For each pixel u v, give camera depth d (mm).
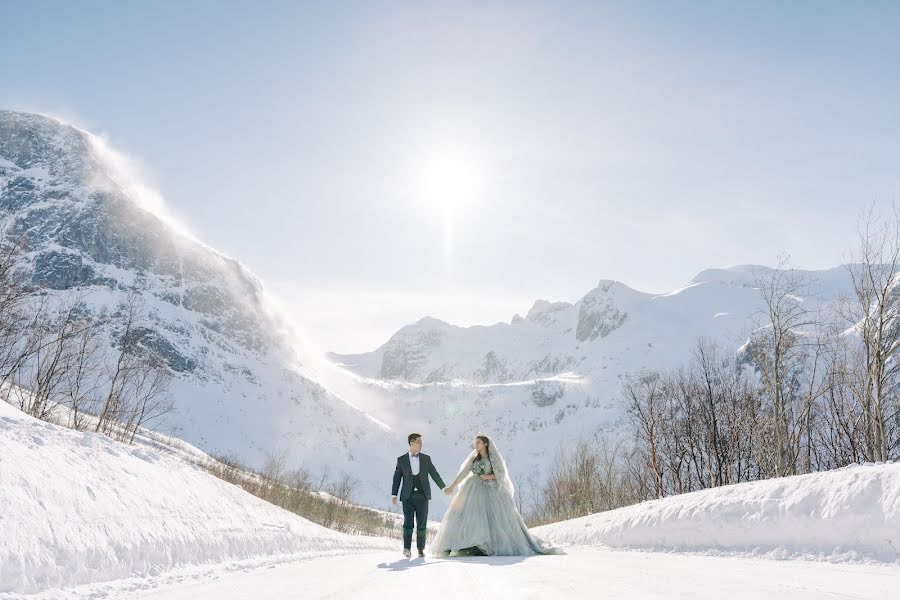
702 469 27812
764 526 8086
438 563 7703
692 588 4375
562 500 34812
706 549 8773
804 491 7980
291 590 4840
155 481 8273
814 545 7297
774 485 8680
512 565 7023
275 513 12641
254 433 159500
